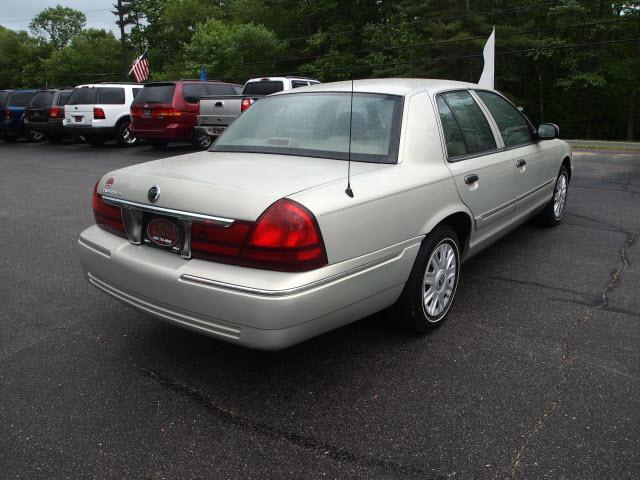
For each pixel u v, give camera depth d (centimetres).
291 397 286
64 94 1803
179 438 254
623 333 353
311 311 256
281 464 236
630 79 3541
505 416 267
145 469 233
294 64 4806
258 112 388
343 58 4022
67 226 665
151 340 352
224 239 258
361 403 280
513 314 384
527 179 481
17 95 1988
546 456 238
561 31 3394
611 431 254
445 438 251
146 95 1469
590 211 704
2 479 227
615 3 3309
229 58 4475
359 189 282
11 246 574
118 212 309
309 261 252
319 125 347
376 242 288
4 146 1852
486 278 456
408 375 306
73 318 387
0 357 329
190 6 6325
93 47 7181
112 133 1656
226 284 252
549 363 317
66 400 284
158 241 289
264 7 5238
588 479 224
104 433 257
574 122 4047
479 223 395
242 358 328
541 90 3784
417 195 317
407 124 336
